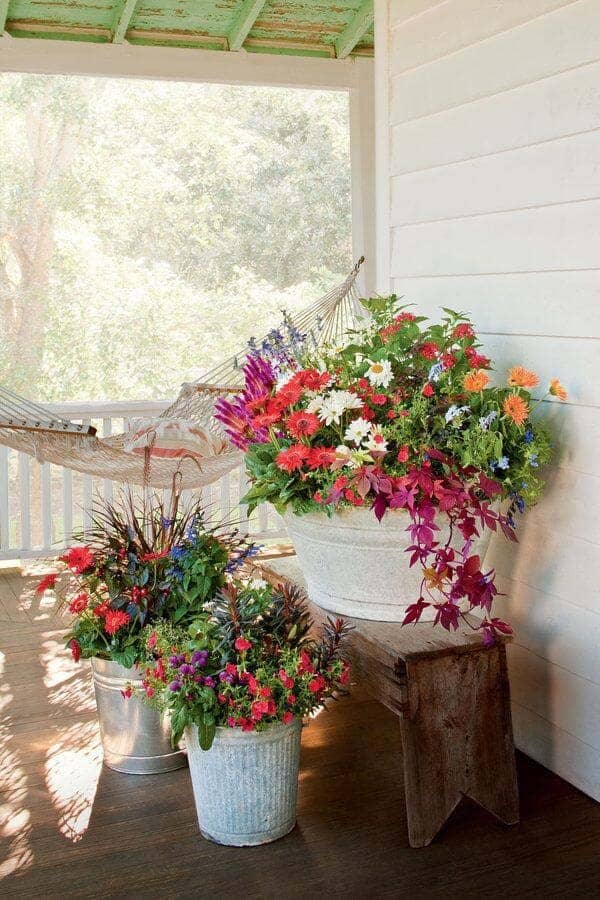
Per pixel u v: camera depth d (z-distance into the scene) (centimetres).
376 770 269
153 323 1048
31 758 278
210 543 266
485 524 247
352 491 229
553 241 254
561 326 253
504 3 265
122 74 464
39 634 391
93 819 244
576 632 255
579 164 243
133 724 265
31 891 214
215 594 258
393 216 323
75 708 315
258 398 249
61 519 976
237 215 1068
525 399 252
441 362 241
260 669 221
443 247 299
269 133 1073
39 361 1028
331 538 245
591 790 253
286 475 241
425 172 305
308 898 211
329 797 254
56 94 1008
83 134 1018
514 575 279
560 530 259
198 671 223
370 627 247
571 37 243
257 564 311
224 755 225
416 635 241
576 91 242
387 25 318
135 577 264
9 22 446
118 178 1029
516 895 211
